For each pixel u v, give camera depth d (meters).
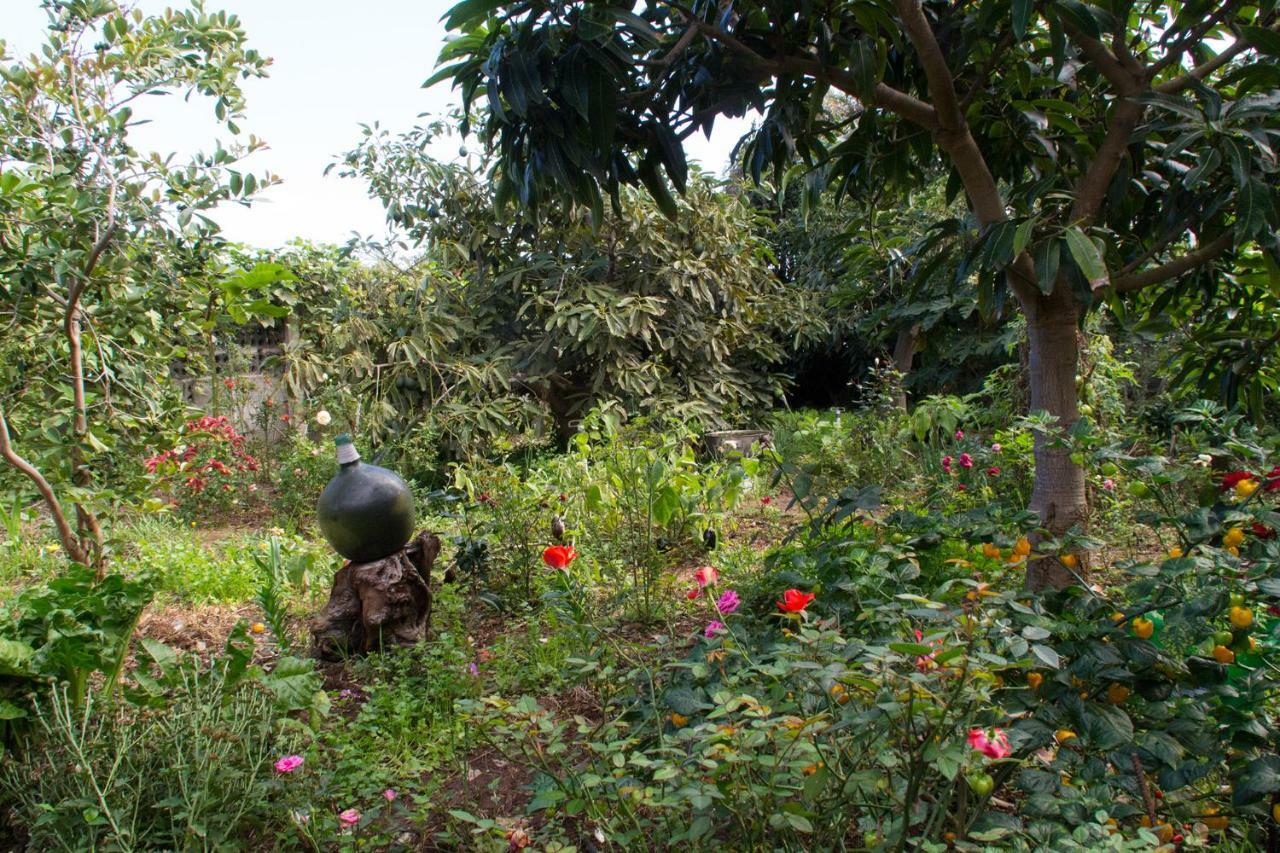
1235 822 1.86
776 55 2.56
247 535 6.27
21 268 3.06
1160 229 2.93
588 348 8.52
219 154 3.38
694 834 1.60
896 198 3.58
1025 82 2.62
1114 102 2.55
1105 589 2.93
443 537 5.22
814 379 14.55
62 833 2.12
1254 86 2.39
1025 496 4.67
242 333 9.20
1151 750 1.73
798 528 3.17
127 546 5.19
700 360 9.59
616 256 9.23
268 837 2.34
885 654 1.50
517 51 2.20
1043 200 2.75
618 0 2.26
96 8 3.31
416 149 8.41
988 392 6.82
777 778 1.64
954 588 2.56
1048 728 1.78
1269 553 1.78
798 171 3.43
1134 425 5.26
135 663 3.48
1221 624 1.99
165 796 2.23
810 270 12.19
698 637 2.55
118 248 3.26
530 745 2.16
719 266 9.47
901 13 2.30
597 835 2.02
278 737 2.54
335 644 3.70
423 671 3.52
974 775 1.42
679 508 4.88
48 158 3.29
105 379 3.51
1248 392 3.06
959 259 3.10
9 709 2.19
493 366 8.36
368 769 2.54
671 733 2.32
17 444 3.51
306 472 7.39
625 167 2.71
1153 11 2.81
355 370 7.93
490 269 9.23
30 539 5.48
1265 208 2.07
